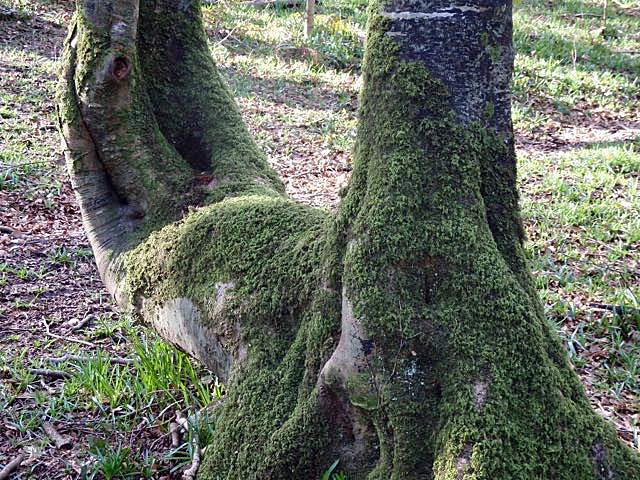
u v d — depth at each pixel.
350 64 15.05
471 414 2.32
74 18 3.94
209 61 4.41
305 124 11.12
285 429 2.73
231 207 3.58
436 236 2.51
